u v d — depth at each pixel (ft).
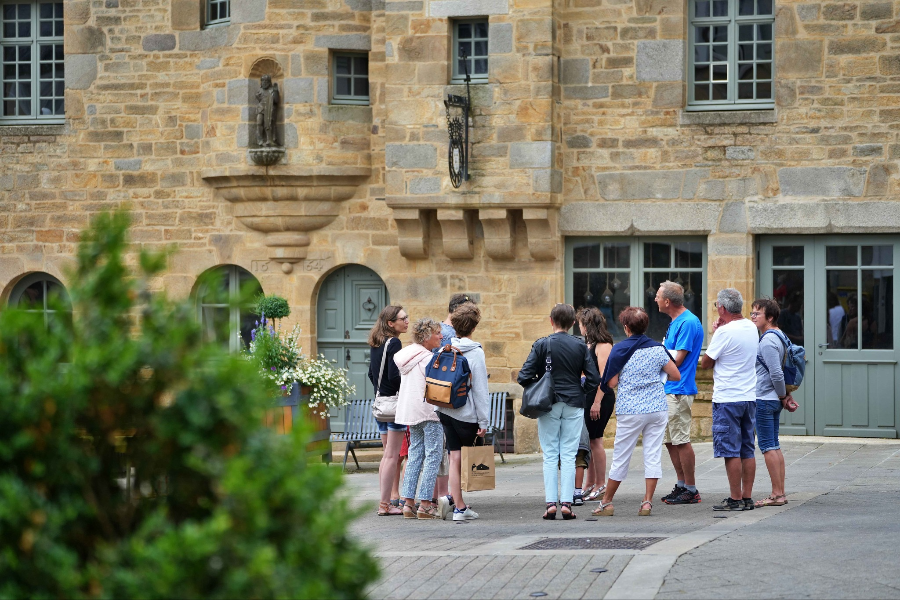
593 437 36.45
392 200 49.90
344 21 51.75
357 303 53.88
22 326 13.26
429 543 28.04
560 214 49.78
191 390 13.28
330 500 13.73
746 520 29.53
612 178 49.26
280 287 53.57
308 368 44.52
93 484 13.56
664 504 34.09
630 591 21.12
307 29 51.60
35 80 56.90
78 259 13.93
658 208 48.80
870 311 47.21
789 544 25.29
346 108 52.01
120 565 12.45
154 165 54.70
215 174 52.54
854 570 22.40
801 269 48.01
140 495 13.87
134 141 54.85
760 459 42.52
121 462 13.79
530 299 50.11
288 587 12.65
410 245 50.93
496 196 48.62
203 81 53.11
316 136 51.67
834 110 46.80
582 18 49.37
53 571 12.35
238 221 53.83
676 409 33.73
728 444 31.45
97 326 13.51
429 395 32.14
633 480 40.01
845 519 29.43
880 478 37.50
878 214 46.37
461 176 48.29
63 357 13.34
